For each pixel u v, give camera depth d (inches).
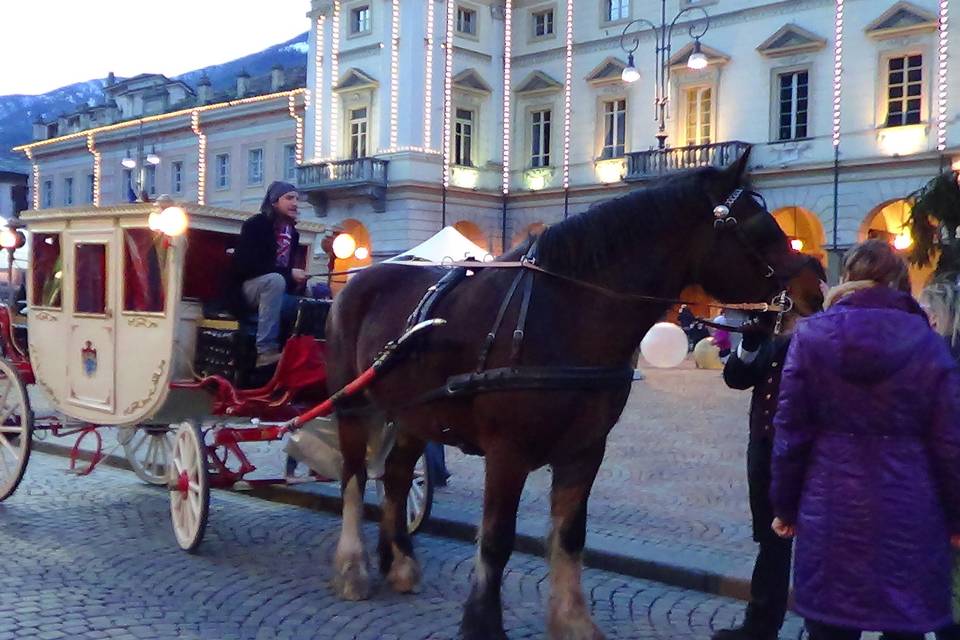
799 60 1164.5
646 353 209.3
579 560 188.9
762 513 179.9
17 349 339.6
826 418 130.9
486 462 181.6
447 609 214.2
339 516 308.0
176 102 1920.5
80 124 2133.4
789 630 201.8
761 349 176.2
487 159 1428.4
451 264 202.8
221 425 295.6
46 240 314.2
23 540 268.2
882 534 125.6
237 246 269.7
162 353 263.6
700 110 1254.9
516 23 1427.2
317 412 232.8
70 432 313.0
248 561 251.0
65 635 192.4
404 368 199.6
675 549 251.1
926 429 127.5
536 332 175.6
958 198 332.2
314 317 263.7
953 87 1052.5
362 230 1423.5
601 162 1336.1
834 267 1133.7
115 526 287.0
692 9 1253.1
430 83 1348.4
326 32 1428.4
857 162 1112.2
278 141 1541.6
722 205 168.4
